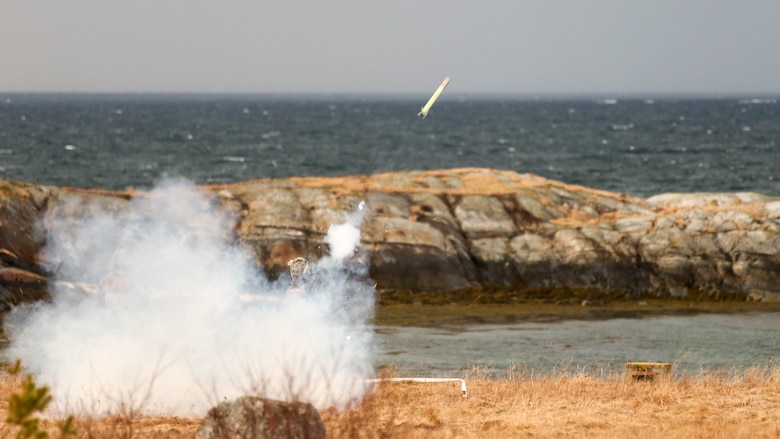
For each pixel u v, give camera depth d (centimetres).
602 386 5853
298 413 3953
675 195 15662
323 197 13150
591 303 11606
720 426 4712
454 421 4797
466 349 8581
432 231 12538
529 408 5169
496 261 12444
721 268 12256
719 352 8644
